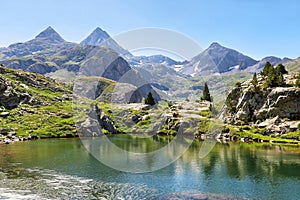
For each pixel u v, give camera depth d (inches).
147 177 1333.7
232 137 3277.6
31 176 1371.8
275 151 2362.2
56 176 1369.3
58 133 3142.2
